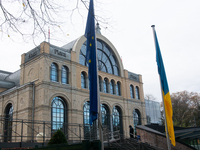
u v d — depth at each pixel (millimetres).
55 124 28641
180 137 24266
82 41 36688
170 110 16922
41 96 28219
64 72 32469
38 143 19094
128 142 21812
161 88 17844
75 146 8500
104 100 37562
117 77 42344
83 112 33438
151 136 23672
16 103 30375
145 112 46562
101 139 11258
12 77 42594
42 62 29547
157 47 18844
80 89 33500
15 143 17453
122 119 40344
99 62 39812
